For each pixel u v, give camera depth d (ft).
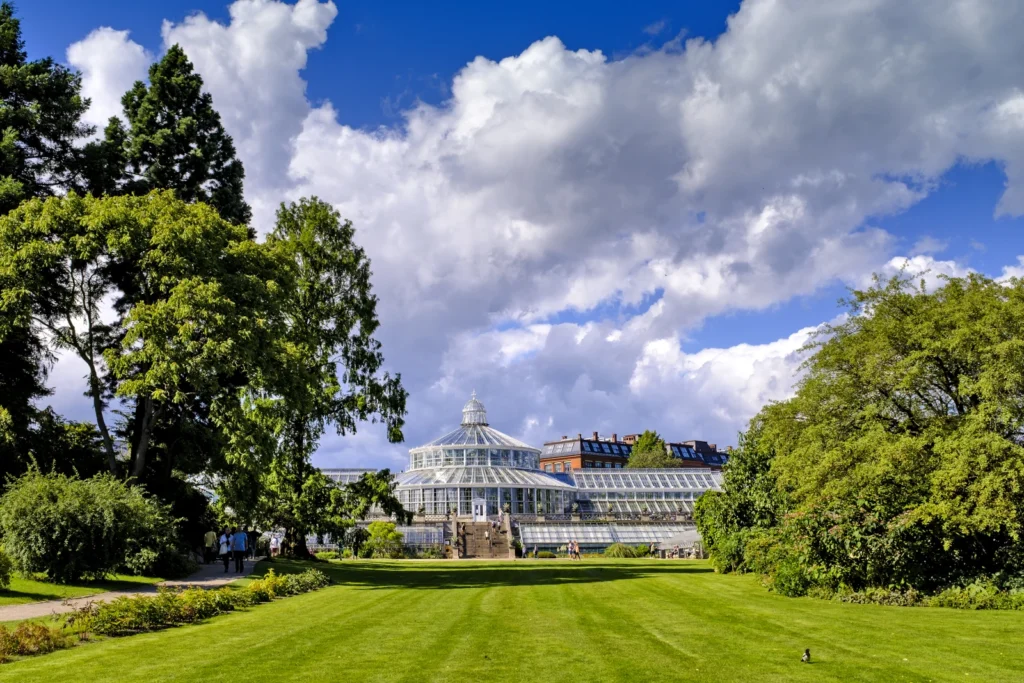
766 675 36.86
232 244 101.86
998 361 66.13
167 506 92.73
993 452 63.72
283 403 113.60
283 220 136.67
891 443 70.33
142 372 107.04
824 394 80.23
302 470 128.77
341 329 133.59
